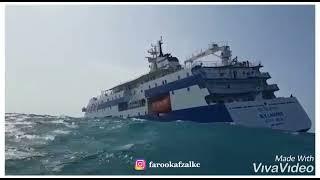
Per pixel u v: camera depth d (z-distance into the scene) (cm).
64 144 2662
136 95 4691
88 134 2984
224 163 2309
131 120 4034
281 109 3534
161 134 2984
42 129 3136
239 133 3089
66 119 3669
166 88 4172
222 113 3475
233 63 3825
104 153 2408
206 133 3042
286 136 3083
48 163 2223
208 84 3666
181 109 3938
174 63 4347
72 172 2047
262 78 3897
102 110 5441
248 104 3488
